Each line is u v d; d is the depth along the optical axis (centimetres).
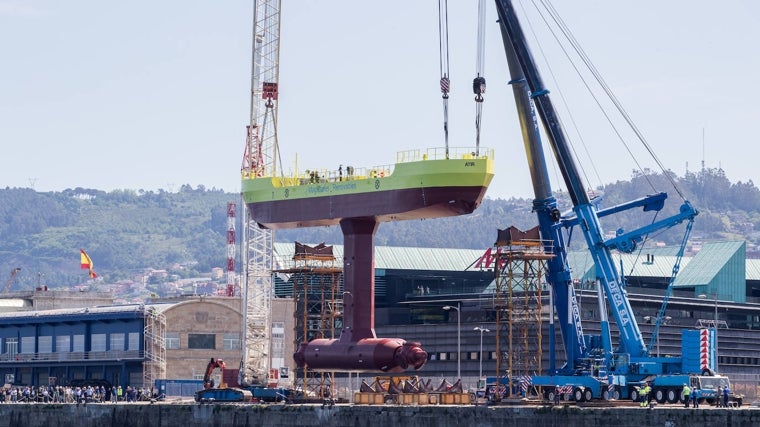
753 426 17662
